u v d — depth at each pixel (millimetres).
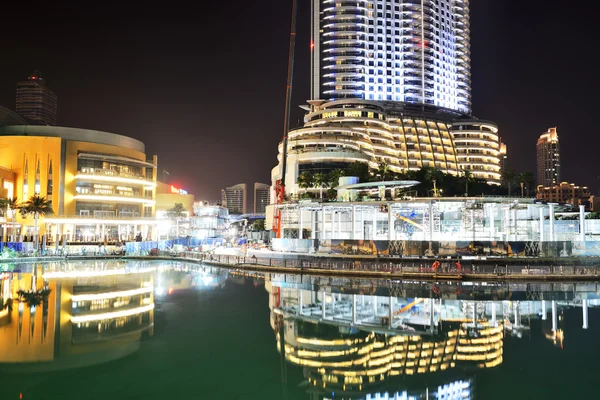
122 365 25234
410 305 40844
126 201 144000
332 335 31016
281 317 36281
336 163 142250
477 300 43000
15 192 127062
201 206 178375
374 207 92188
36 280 56875
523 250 67125
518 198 84125
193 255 85688
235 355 26891
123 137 151125
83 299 43594
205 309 39219
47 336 30500
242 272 66938
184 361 25906
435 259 65000
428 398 20891
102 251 93375
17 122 158125
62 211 130750
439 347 28391
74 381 22938
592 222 96375
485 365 25203
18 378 23266
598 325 33406
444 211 98125
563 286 51531
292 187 142500
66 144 133625
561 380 22938
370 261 69125
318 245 78938
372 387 22281
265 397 21047
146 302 42281
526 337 30312
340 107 185500
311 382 22922
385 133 179625
